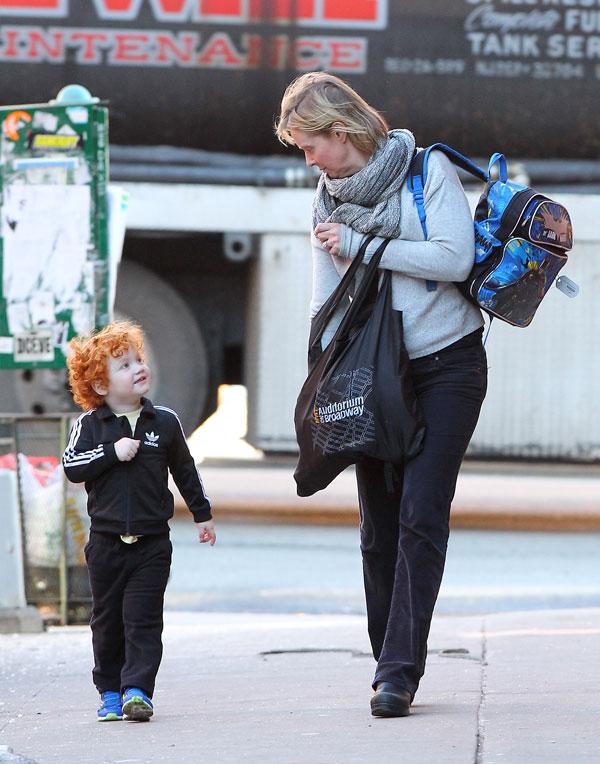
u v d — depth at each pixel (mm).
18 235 19906
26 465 19984
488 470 33500
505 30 32719
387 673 12195
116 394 13070
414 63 32656
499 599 23703
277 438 32562
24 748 12062
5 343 19984
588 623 19531
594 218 32469
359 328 12531
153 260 33062
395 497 13078
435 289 12500
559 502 33094
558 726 11688
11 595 19734
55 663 17141
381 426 12281
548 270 12445
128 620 13031
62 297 19906
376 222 12336
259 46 32406
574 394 33031
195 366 33281
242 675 15914
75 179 19859
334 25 32562
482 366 12695
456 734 11359
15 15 32344
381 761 10484
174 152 32375
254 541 29609
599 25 32625
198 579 25328
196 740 11898
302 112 12375
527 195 12391
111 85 32312
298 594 24016
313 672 15922
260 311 32344
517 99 32656
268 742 11547
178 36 32375
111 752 11570
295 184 32312
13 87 32375
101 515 13000
